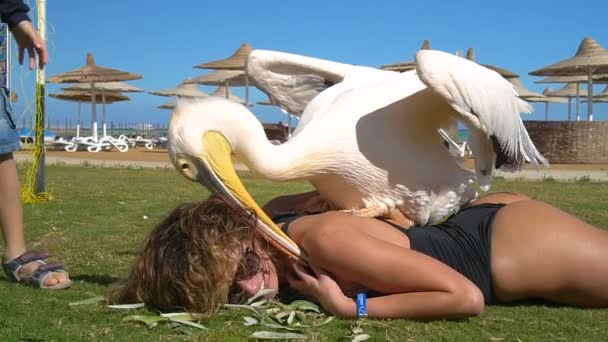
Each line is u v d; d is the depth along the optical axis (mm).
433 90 3248
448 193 3605
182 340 2508
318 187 3617
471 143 3600
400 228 3111
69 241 5055
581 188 10375
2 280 3650
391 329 2633
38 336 2543
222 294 2818
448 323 2719
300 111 4285
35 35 3758
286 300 3080
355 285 2918
